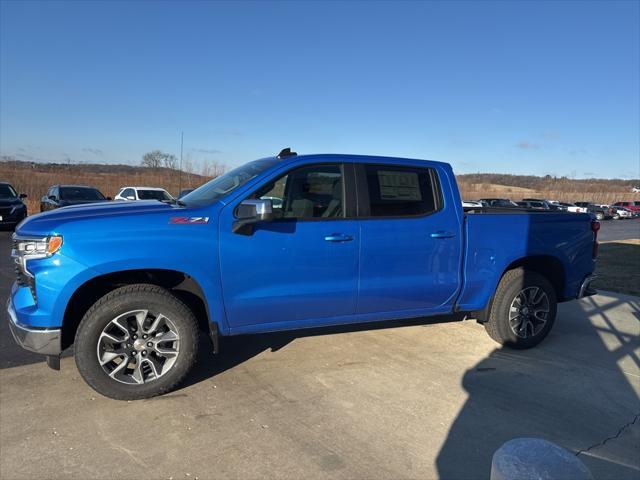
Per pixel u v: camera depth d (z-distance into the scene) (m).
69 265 3.25
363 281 4.09
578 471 1.58
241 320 3.81
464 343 5.04
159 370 3.58
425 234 4.28
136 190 18.31
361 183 4.14
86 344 3.35
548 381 4.11
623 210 45.97
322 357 4.52
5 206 14.47
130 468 2.73
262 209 3.43
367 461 2.84
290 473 2.71
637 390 3.97
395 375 4.14
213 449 2.94
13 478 2.62
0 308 6.02
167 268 3.47
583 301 7.17
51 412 3.35
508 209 5.83
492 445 3.06
